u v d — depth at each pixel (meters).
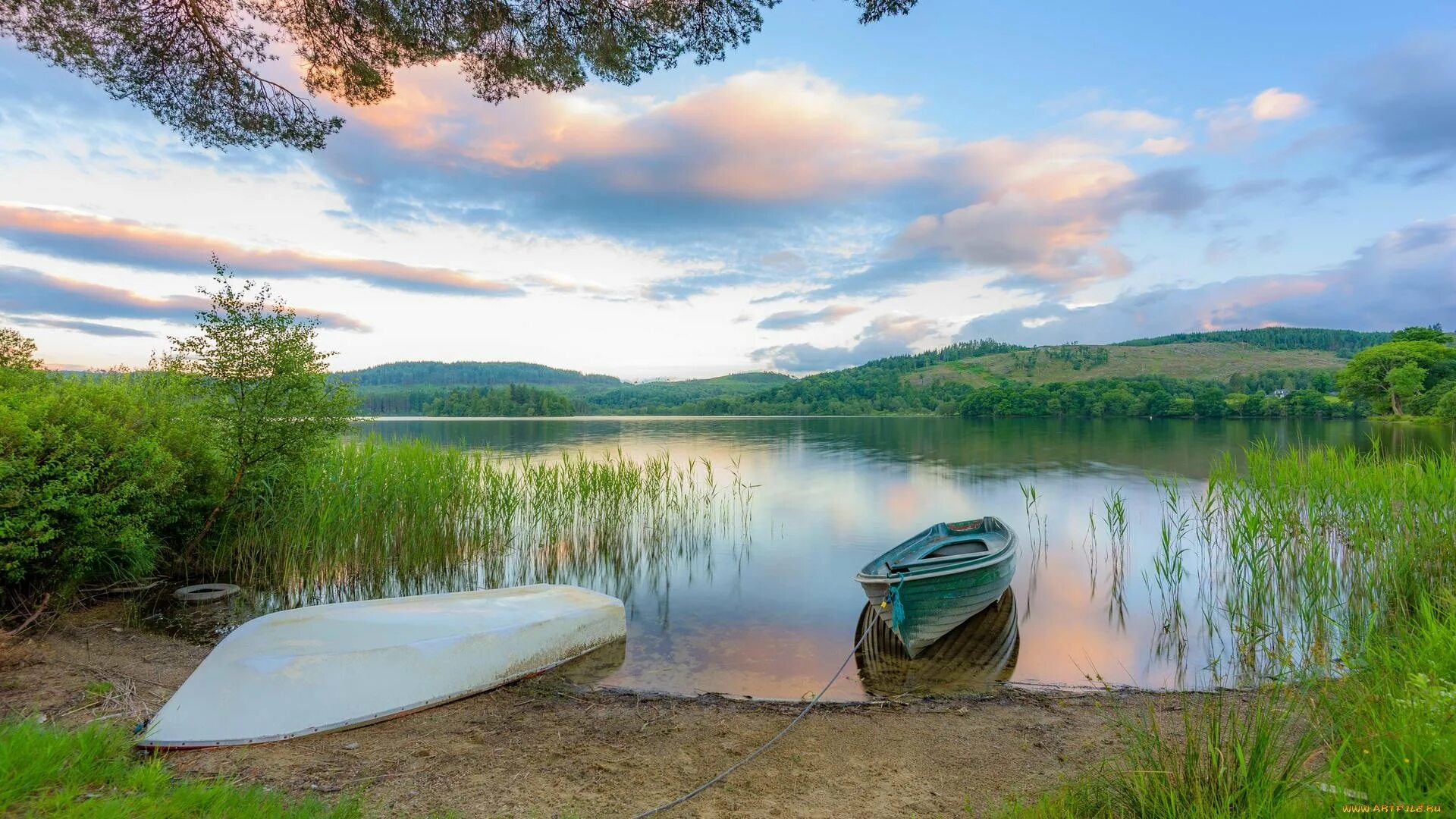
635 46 8.75
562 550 14.38
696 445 51.72
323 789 4.61
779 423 116.56
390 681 6.18
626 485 16.97
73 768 4.01
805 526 18.38
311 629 6.47
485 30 8.61
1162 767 3.79
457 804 4.50
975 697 7.24
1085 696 7.30
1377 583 9.66
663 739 5.87
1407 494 10.95
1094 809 3.97
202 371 10.35
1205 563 13.55
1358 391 89.00
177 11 8.08
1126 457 41.50
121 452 8.59
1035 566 13.68
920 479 29.72
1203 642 9.25
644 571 13.22
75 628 7.95
